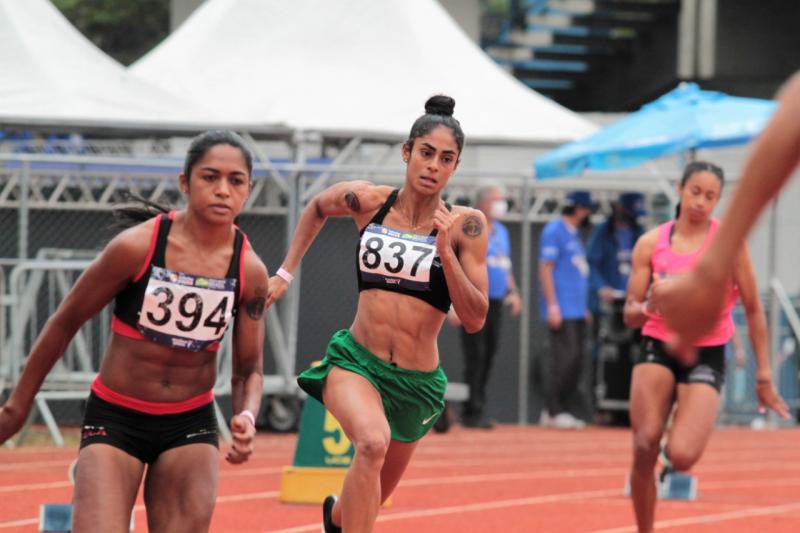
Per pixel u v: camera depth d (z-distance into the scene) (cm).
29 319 3169
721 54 4928
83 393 2753
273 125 3244
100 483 1020
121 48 6244
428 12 3669
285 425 3278
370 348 1286
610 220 3634
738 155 4562
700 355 1622
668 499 2330
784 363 3922
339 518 1355
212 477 1059
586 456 2964
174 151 4244
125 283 1056
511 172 3466
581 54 5466
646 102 5319
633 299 1662
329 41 3519
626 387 3644
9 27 3180
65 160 3019
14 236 3275
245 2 3569
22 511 1934
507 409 3697
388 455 1332
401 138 3347
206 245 1067
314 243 3441
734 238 392
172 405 1063
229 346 2866
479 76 3541
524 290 3594
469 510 2109
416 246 1273
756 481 2617
